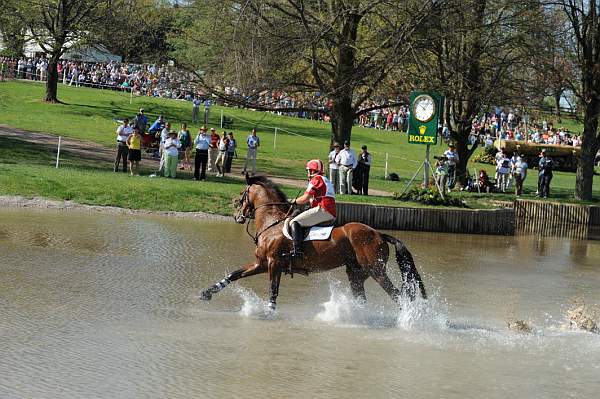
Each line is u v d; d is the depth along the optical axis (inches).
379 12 1175.0
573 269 784.9
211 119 2078.0
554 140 2281.0
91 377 354.9
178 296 535.2
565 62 1401.3
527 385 382.0
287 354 409.7
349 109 1264.8
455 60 1270.9
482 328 496.7
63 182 983.6
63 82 2508.6
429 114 1103.6
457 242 929.5
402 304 490.9
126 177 1083.9
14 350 386.6
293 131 2101.4
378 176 1546.5
